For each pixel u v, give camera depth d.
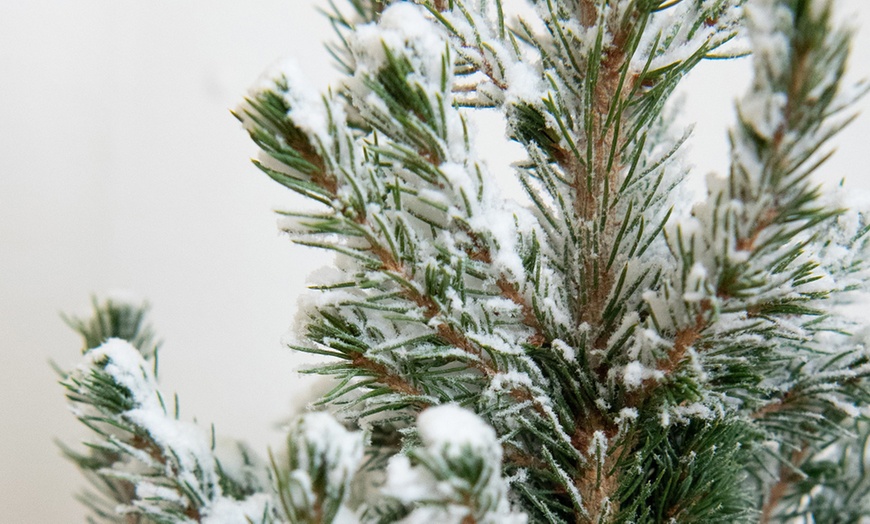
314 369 0.24
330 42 0.30
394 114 0.23
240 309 1.00
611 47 0.25
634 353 0.24
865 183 0.79
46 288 0.88
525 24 0.26
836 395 0.27
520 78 0.25
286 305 1.01
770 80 0.20
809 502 0.31
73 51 0.96
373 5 0.30
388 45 0.22
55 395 0.85
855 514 0.30
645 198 0.26
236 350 0.98
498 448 0.20
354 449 0.21
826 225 0.26
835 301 0.27
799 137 0.21
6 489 0.80
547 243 0.26
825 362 0.27
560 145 0.25
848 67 0.20
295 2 0.99
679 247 0.22
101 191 0.96
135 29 1.00
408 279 0.24
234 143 1.03
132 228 0.98
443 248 0.23
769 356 0.25
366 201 0.23
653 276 0.25
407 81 0.22
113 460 0.32
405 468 0.20
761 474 0.30
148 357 0.33
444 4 0.26
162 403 0.27
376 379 0.25
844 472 0.30
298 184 0.23
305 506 0.21
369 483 0.32
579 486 0.25
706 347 0.24
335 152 0.23
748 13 0.21
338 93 0.28
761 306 0.23
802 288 0.24
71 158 0.94
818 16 0.20
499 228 0.24
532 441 0.26
